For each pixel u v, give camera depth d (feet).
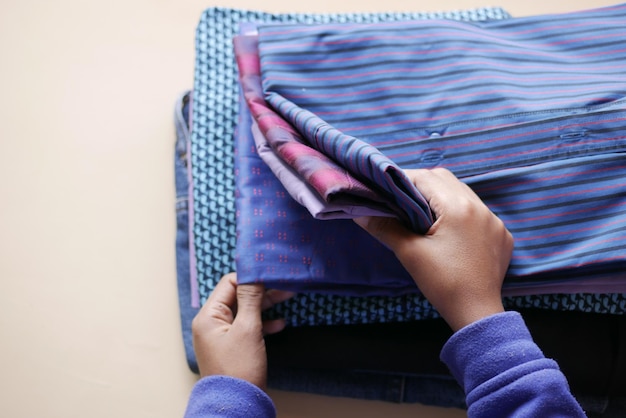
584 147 2.09
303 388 2.38
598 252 1.97
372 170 1.67
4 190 2.72
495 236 1.89
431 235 1.86
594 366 2.23
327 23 2.44
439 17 2.72
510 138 2.11
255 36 2.29
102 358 2.51
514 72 2.24
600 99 2.14
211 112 2.43
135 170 2.75
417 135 2.16
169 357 2.51
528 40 2.37
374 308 2.17
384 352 2.25
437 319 2.28
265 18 2.65
